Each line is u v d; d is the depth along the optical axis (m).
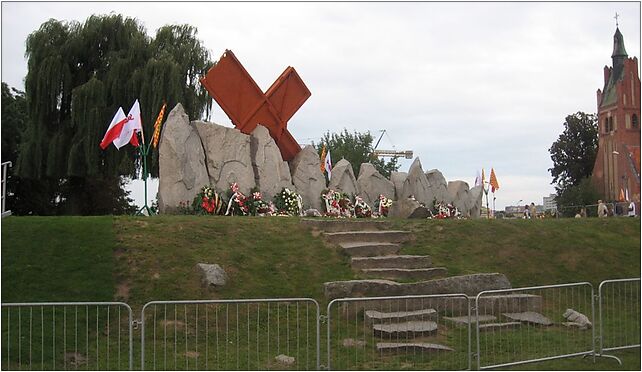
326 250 14.95
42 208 44.06
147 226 14.84
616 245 17.72
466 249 16.28
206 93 38.19
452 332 11.42
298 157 22.77
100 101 34.78
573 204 70.06
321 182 22.80
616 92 78.50
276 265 14.01
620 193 73.31
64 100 36.41
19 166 35.75
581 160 81.62
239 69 21.53
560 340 11.14
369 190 25.25
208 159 19.73
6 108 42.56
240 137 20.42
